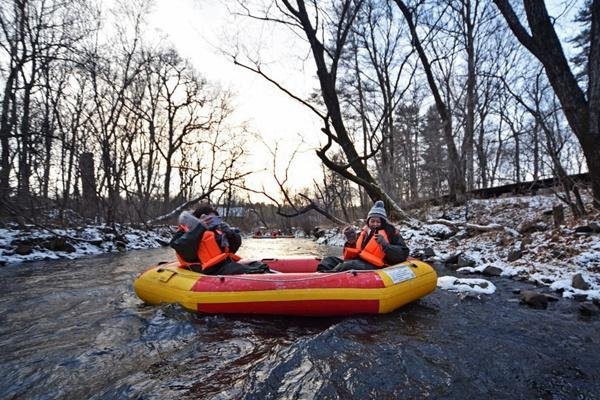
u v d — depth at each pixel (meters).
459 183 17.31
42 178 14.35
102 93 16.42
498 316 4.94
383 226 5.61
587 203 10.98
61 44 12.77
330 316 4.70
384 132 16.16
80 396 2.80
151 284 5.14
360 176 13.41
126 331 4.21
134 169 20.95
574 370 3.38
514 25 9.43
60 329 4.30
